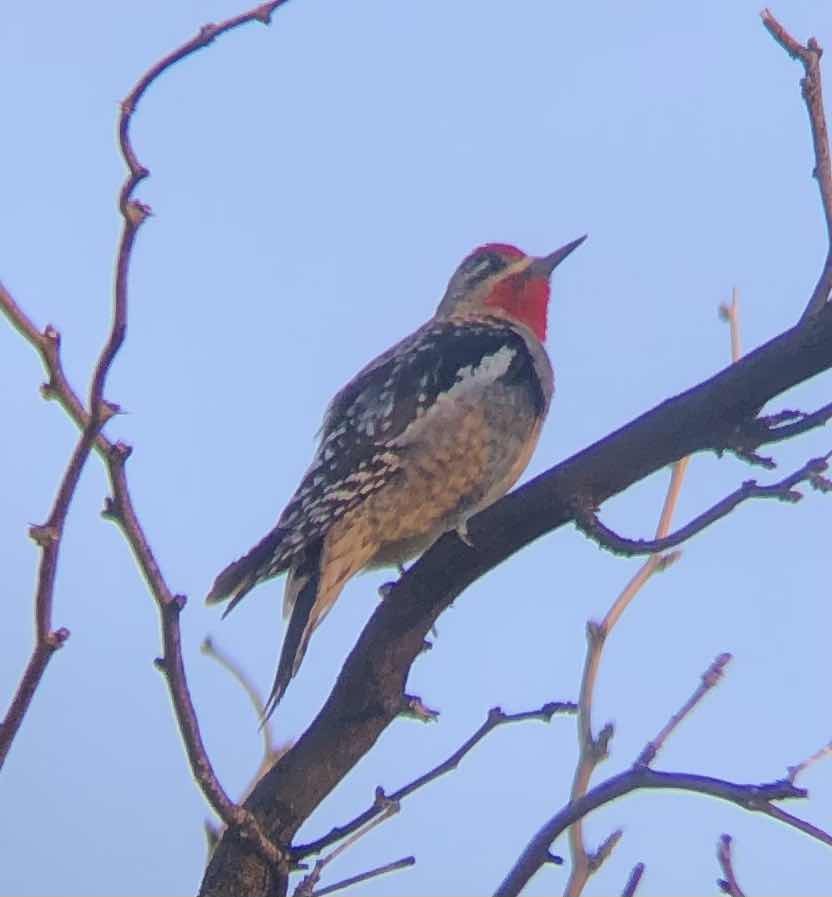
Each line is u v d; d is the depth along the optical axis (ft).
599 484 25.11
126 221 18.28
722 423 24.59
